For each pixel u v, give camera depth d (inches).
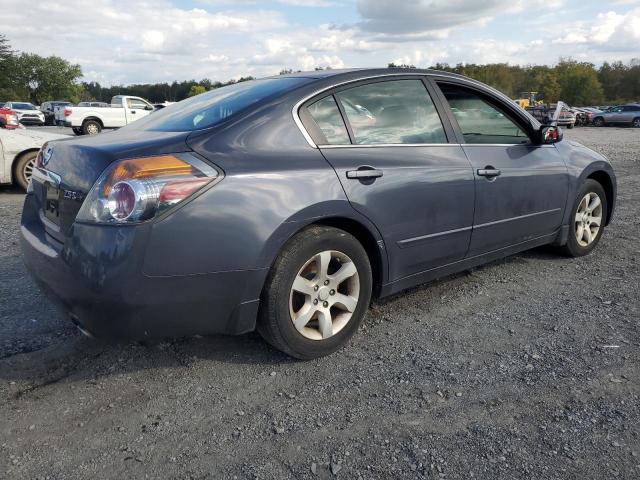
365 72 130.3
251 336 129.4
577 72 3383.4
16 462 85.6
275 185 105.0
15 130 332.8
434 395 104.0
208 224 97.5
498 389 105.6
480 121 151.6
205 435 92.7
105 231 93.6
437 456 86.7
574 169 175.9
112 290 93.7
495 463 84.7
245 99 119.3
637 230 231.3
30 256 112.3
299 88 119.3
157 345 124.2
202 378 111.0
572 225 181.9
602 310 143.3
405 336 129.5
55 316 140.0
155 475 83.1
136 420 96.8
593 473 82.3
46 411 99.1
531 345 123.9
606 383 107.0
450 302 150.1
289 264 108.0
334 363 117.1
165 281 95.9
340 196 113.3
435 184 131.6
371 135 125.6
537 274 172.7
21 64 3563.0
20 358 117.3
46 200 114.4
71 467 84.7
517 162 155.0
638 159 515.5
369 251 126.0
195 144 101.7
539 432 92.2
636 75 3624.5
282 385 108.4
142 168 94.1
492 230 150.2
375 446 89.4
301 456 87.3
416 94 137.6
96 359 118.1
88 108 968.3
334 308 122.0
